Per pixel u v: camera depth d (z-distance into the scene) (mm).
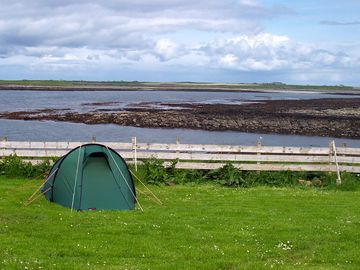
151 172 18625
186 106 81812
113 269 9117
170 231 12109
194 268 9383
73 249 10375
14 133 44375
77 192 14328
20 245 10500
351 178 19547
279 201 16328
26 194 15867
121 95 143500
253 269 9414
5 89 170750
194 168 19578
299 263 9891
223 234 11977
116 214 13734
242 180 19094
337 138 45969
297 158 20125
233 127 51625
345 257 10328
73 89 194875
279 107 78000
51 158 19500
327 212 14797
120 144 19750
